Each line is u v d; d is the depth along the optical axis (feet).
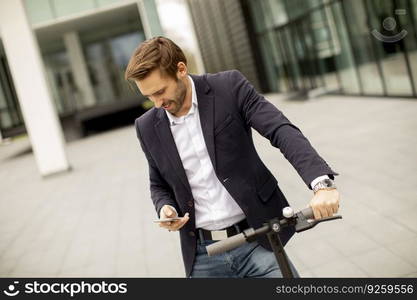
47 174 36.17
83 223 20.83
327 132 28.60
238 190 5.55
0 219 25.09
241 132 5.62
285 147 5.11
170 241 15.92
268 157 25.88
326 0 40.50
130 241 16.88
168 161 5.72
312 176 4.70
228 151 5.55
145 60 4.87
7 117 66.44
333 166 20.48
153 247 15.71
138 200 22.93
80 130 68.03
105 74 72.69
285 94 59.21
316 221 4.56
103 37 72.18
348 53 39.81
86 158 42.63
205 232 5.90
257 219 5.60
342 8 38.14
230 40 73.20
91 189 28.12
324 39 43.62
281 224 4.57
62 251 17.37
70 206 24.77
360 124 28.37
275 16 55.01
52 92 72.23
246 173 5.62
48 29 61.82
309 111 39.83
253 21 64.75
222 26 74.33
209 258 5.91
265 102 5.58
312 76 49.49
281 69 59.36
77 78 72.54
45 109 35.88
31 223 22.84
